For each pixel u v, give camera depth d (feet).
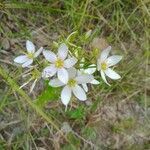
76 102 0.85
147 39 0.93
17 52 0.86
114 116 0.87
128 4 0.94
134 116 0.88
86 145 0.83
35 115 0.81
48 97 0.61
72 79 0.57
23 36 0.88
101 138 0.85
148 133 0.87
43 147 0.81
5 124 0.80
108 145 0.85
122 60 0.90
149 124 0.88
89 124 0.85
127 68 0.90
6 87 0.82
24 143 0.79
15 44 0.87
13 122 0.80
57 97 0.61
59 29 0.90
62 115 0.83
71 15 0.88
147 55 0.91
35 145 0.78
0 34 0.87
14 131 0.80
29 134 0.80
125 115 0.88
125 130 0.87
